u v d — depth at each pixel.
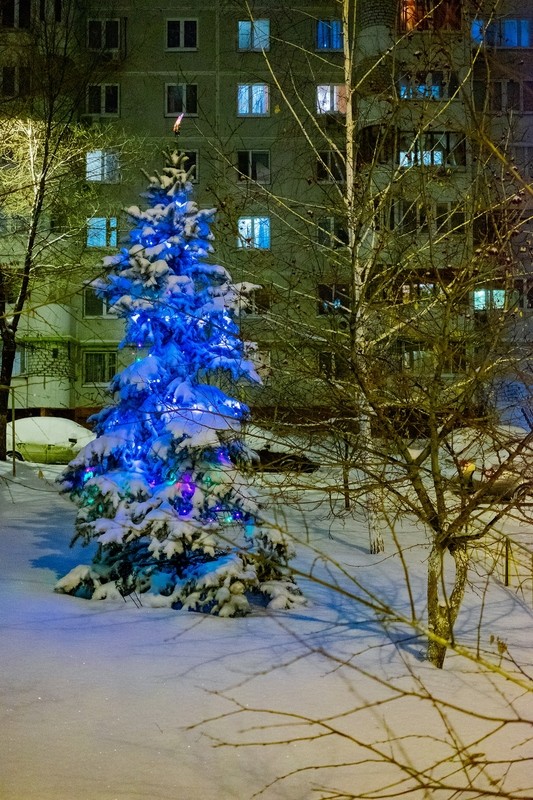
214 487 8.65
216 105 32.84
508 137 9.63
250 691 6.23
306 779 4.91
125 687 6.22
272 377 9.48
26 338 30.27
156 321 9.16
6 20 26.41
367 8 24.89
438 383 6.85
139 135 32.94
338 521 14.58
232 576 8.44
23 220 20.75
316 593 9.66
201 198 32.47
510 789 4.80
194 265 9.31
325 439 10.87
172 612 8.34
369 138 13.21
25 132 19.20
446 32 8.10
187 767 5.00
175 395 8.94
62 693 6.04
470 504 6.48
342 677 6.61
